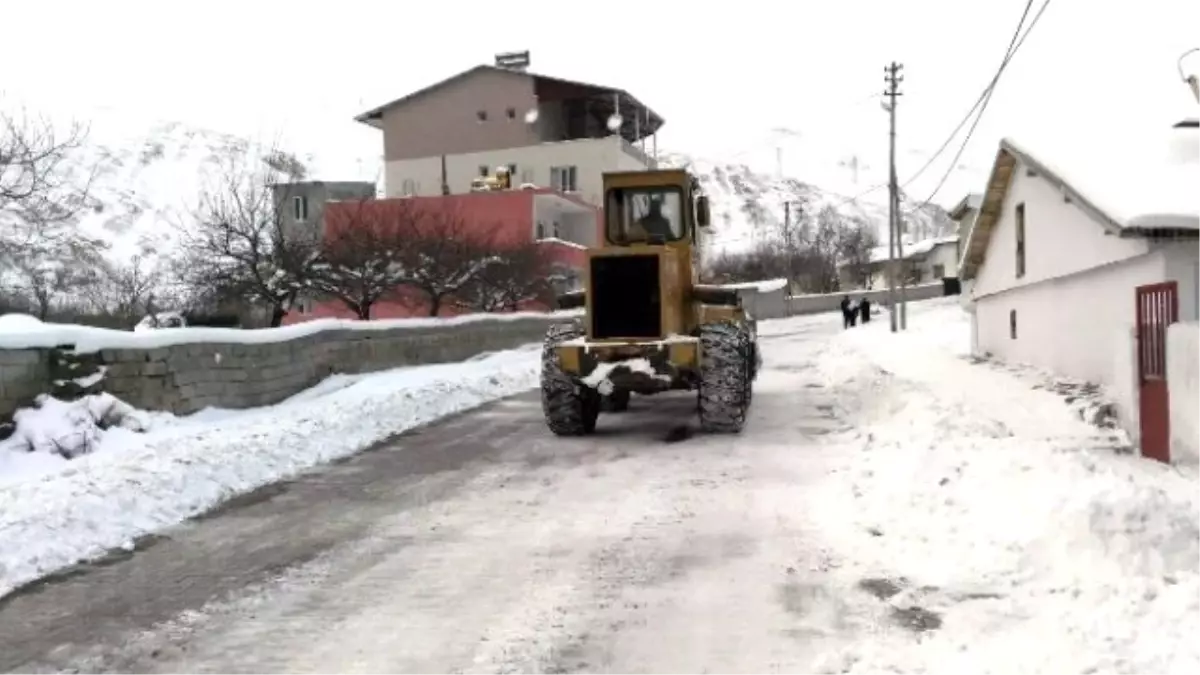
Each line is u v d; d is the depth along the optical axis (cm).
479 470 895
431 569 589
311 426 1063
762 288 5125
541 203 3941
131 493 743
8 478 819
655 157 5450
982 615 472
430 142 5081
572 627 485
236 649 470
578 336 1090
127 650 471
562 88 4966
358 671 439
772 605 505
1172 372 827
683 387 1068
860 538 613
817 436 1013
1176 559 504
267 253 2027
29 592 560
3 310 1678
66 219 1605
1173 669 390
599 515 710
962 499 657
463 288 2555
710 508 715
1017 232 1700
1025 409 1177
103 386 1023
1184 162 1273
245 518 728
